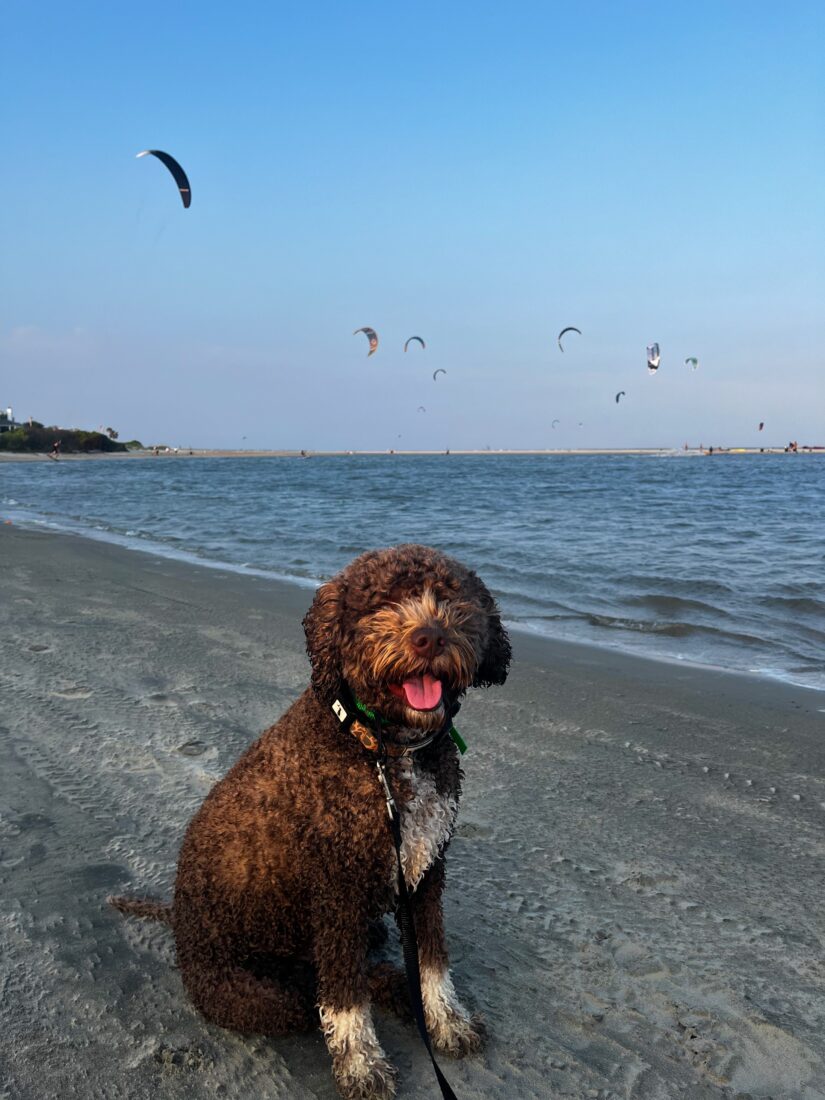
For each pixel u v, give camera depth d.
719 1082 1.07
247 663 2.85
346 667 1.03
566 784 1.92
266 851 1.06
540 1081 1.08
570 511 9.82
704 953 1.32
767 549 6.03
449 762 1.11
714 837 1.68
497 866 1.57
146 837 1.62
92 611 3.66
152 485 17.06
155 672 2.70
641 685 2.73
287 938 1.11
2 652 2.87
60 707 2.31
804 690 2.70
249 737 2.13
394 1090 1.04
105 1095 1.02
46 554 5.63
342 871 1.03
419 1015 1.02
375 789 1.03
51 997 1.18
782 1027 1.16
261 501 12.01
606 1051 1.13
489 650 1.13
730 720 2.39
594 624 3.73
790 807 1.82
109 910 1.38
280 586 4.55
